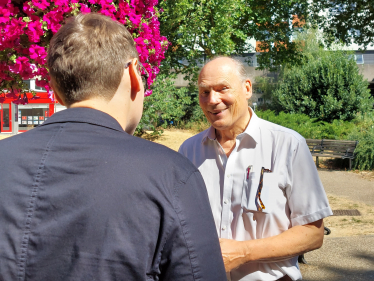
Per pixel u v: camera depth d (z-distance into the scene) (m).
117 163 0.86
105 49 0.96
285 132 1.64
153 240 0.82
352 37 14.84
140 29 2.54
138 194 0.83
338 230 5.14
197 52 12.23
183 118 19.88
